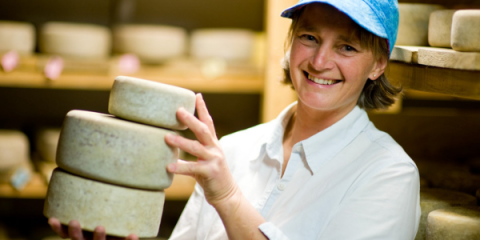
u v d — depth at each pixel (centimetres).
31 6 263
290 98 225
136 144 96
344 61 110
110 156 96
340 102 114
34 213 278
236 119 294
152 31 231
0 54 218
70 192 98
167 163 100
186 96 100
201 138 98
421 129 183
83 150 96
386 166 110
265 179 127
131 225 99
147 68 231
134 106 97
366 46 110
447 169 159
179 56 238
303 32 113
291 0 215
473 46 102
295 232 112
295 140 128
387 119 181
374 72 119
